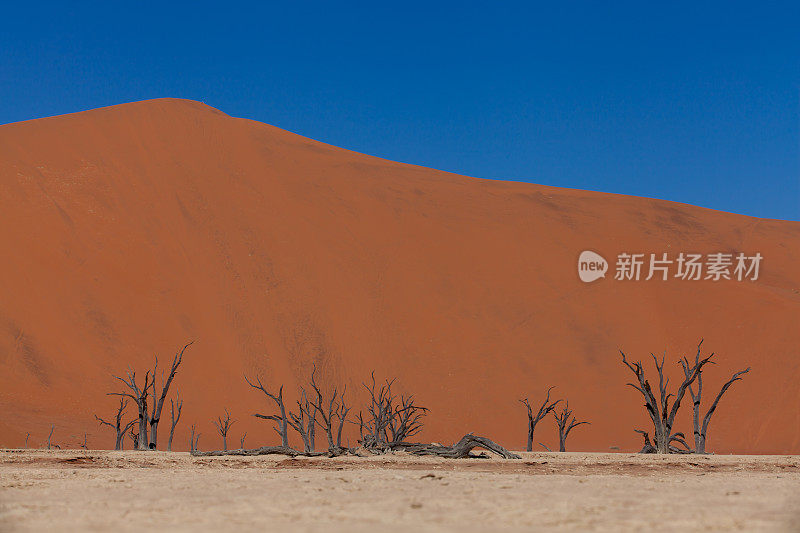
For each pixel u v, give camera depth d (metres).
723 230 103.19
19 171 93.00
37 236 84.12
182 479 14.62
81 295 78.50
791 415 67.31
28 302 76.25
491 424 69.75
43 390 66.75
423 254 92.06
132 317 77.31
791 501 10.22
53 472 17.03
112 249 84.94
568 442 67.00
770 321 78.31
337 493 11.48
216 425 65.81
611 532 7.34
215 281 83.75
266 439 64.69
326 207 98.25
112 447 58.34
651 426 69.00
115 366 71.62
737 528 7.59
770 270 94.44
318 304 82.88
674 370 75.38
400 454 27.33
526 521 8.13
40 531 7.55
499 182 116.88
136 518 8.54
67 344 72.81
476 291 86.94
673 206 109.25
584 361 77.25
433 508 9.42
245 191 98.88
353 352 77.62
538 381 75.19
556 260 92.38
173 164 100.94
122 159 99.56
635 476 16.58
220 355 74.81
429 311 83.69
